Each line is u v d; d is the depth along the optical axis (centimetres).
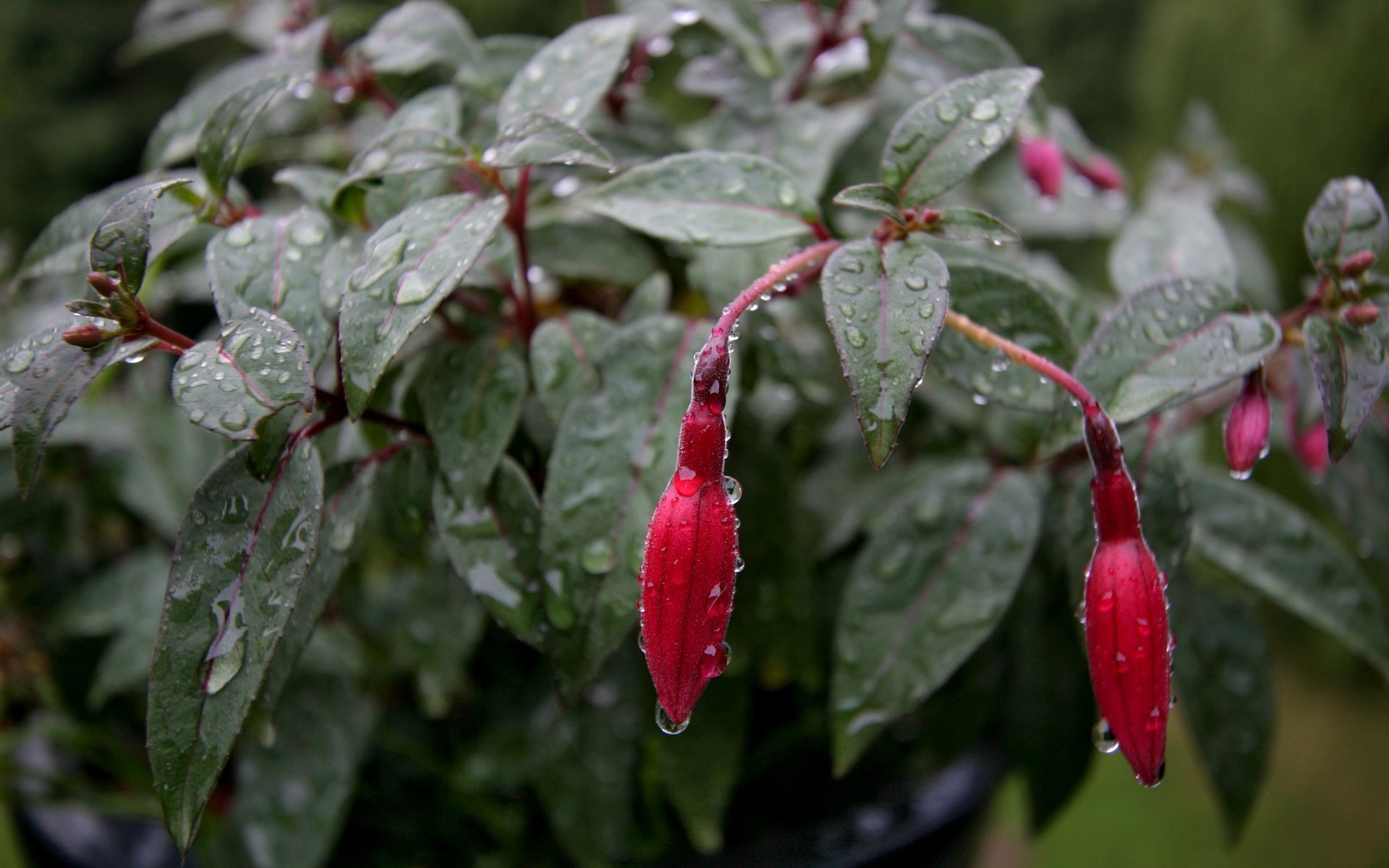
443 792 40
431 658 38
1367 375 31
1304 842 91
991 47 37
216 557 28
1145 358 31
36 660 44
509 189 33
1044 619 39
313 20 40
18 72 147
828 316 28
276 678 31
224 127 32
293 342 28
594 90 33
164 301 44
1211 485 36
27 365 29
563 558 31
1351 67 113
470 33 36
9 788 41
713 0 36
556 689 31
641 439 32
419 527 33
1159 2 138
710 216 31
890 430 28
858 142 39
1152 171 63
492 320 34
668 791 37
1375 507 37
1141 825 86
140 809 41
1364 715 113
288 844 37
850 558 41
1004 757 45
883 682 34
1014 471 35
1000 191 44
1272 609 117
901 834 40
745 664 36
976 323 32
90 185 154
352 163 31
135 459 43
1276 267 119
